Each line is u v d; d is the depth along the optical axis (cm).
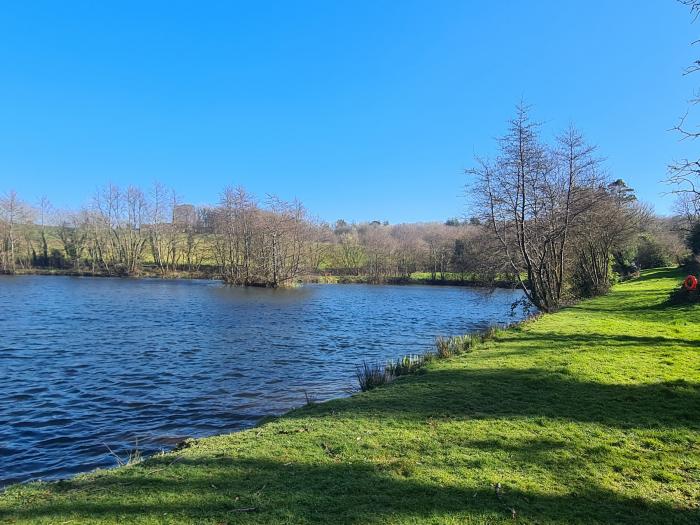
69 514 423
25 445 920
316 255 8262
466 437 623
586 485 489
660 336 1399
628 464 543
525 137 2409
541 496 464
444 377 959
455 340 1502
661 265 5241
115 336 2247
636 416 703
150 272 7431
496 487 480
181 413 1121
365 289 6544
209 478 499
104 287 5438
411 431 648
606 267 3525
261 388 1357
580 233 2703
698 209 1512
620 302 2511
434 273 7844
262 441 620
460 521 414
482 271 2816
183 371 1559
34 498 459
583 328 1586
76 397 1252
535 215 2484
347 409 761
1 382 1398
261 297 4741
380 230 10088
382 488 475
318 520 411
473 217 2634
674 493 477
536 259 2661
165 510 429
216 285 6162
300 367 1655
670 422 680
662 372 951
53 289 5022
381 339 2359
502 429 653
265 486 478
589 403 764
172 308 3506
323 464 536
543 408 741
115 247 7744
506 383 895
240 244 6488
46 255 7856
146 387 1356
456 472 515
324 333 2522
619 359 1074
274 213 6316
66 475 783
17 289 4953
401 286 7406
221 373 1540
